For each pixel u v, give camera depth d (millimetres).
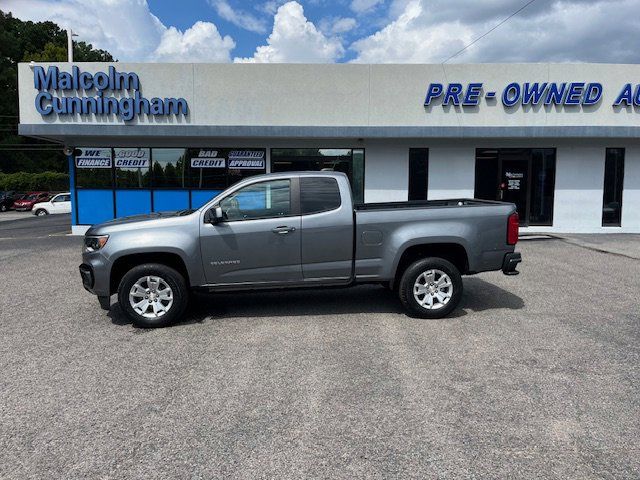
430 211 6211
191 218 5965
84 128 13992
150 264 5918
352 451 3215
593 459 3109
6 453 3215
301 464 3076
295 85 14258
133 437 3404
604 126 14141
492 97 14328
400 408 3803
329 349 5121
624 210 15070
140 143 14977
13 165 65812
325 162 15023
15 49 70312
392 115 14359
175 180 15117
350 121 14352
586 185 15016
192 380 4344
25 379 4379
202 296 7496
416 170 14984
